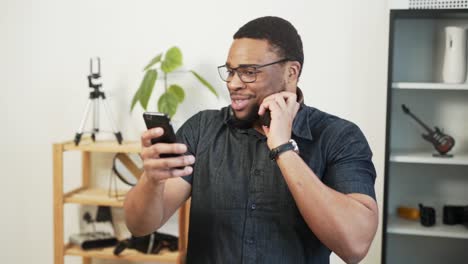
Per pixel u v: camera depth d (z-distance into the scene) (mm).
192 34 2650
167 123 1025
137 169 2613
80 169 2844
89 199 2430
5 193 2922
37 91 2826
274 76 1141
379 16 2480
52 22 2768
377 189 2545
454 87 2188
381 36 2486
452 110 2480
